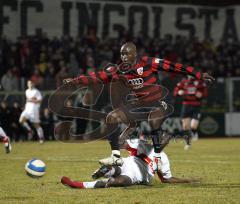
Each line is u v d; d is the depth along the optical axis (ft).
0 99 200.23
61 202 61.87
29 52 224.74
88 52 230.48
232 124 228.43
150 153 74.18
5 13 244.42
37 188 73.87
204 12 284.41
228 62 261.03
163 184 75.72
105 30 266.16
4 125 195.21
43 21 252.62
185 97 171.83
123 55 75.15
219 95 226.58
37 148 157.58
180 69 74.64
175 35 279.90
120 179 72.08
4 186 76.23
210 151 146.10
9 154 134.72
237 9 289.53
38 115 180.14
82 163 109.19
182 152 142.31
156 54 246.68
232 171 94.63
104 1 265.34
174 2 279.08
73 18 259.19
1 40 231.71
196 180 78.74
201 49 265.54
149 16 274.77
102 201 62.08
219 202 61.67
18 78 207.10
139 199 63.26
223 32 287.28
